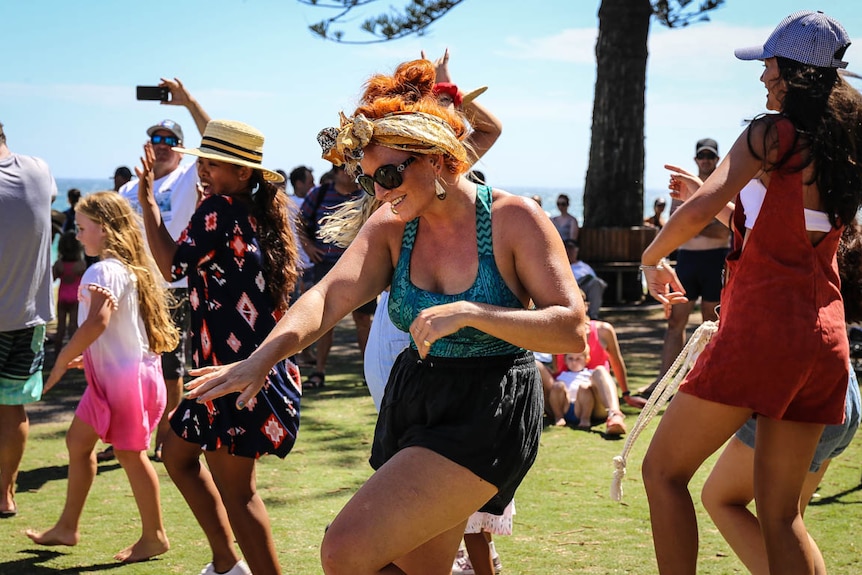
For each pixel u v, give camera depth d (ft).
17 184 16.65
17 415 16.65
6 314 16.35
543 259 8.80
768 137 9.45
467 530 11.93
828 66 9.68
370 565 8.39
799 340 9.39
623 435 21.79
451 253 9.20
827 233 9.68
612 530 15.21
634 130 52.42
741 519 10.98
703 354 9.89
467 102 13.30
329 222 11.27
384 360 12.66
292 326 8.97
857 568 13.11
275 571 12.57
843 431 10.81
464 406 8.93
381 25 53.57
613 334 23.95
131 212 15.55
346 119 9.23
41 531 15.69
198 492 13.12
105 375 14.52
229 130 13.07
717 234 26.16
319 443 21.57
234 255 12.62
